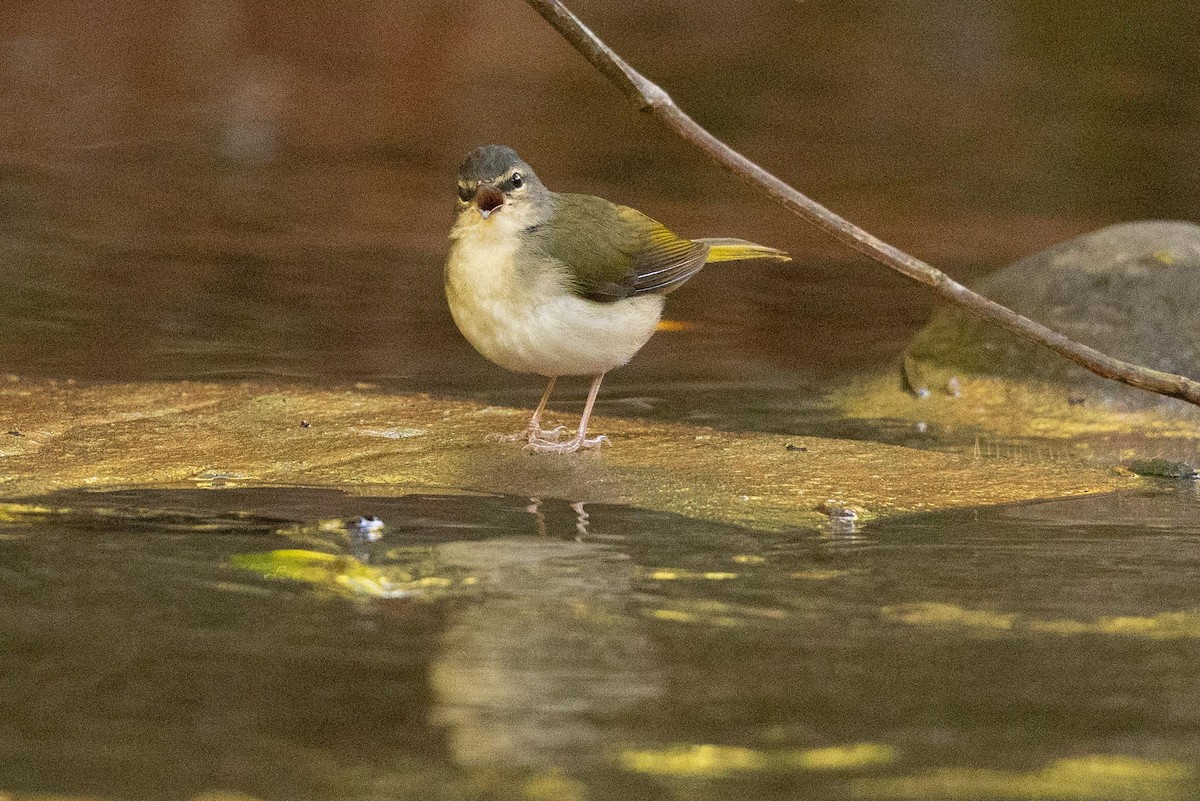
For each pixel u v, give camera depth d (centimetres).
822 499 1035
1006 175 2573
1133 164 2655
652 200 2328
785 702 647
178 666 681
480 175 1121
